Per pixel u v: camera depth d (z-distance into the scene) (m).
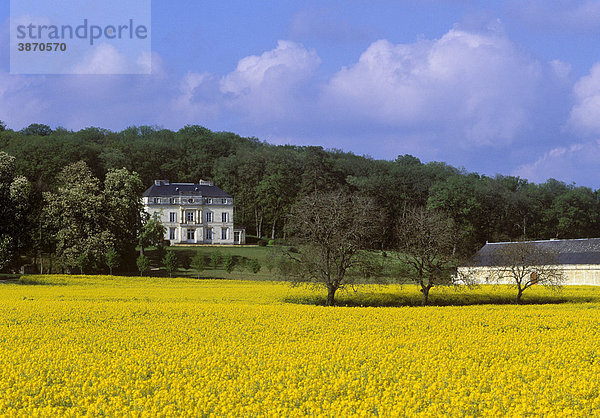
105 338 27.36
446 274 57.06
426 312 38.94
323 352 24.05
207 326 31.53
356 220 54.56
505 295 60.12
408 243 56.78
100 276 71.94
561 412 15.68
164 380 18.83
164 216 129.62
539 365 21.89
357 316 36.34
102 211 88.56
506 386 18.48
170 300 47.81
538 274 60.31
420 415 15.28
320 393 17.61
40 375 19.88
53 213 85.62
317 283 56.56
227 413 15.63
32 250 89.38
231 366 21.50
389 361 22.50
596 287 73.00
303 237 55.38
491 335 29.02
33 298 48.00
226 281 72.12
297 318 34.94
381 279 57.31
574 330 31.48
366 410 16.03
